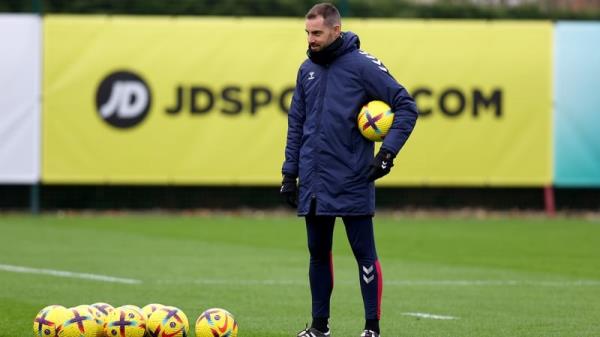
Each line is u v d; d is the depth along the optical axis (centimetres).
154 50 7569
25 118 7506
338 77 2905
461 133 7650
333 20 2897
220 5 7862
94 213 7862
